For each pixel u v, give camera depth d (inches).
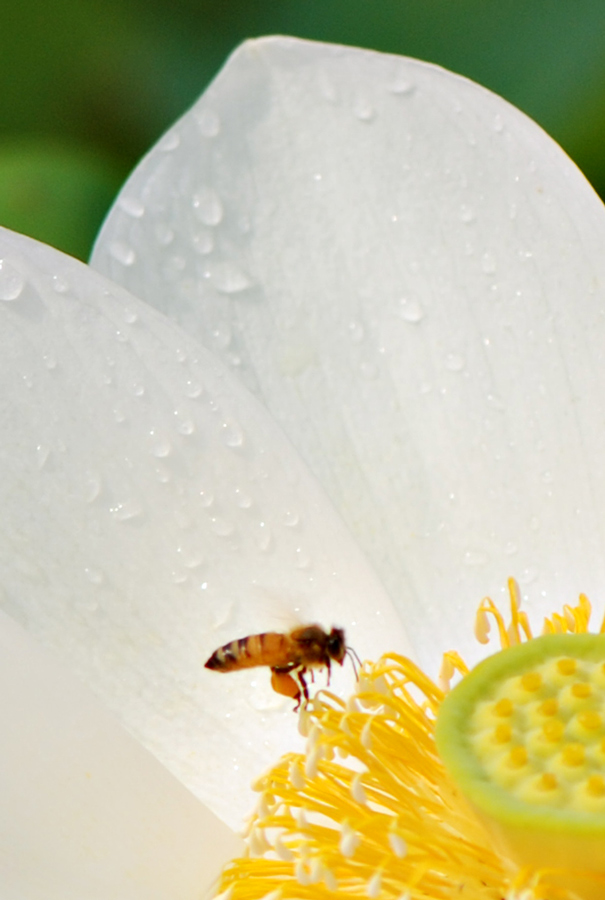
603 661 13.6
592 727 13.3
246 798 14.0
